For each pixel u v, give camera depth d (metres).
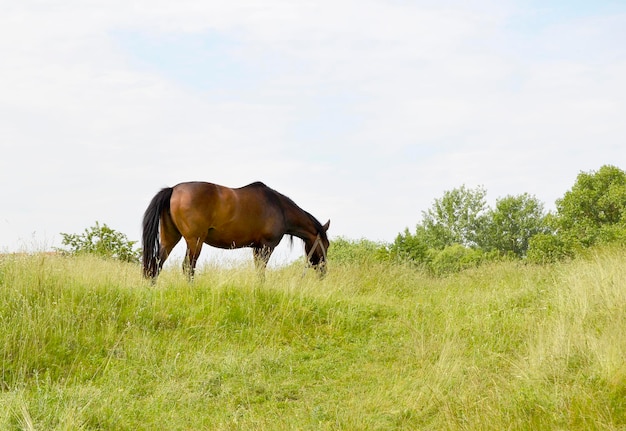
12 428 5.84
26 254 10.72
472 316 10.14
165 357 8.28
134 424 6.38
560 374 6.68
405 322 10.05
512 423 5.59
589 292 9.52
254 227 11.81
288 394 7.42
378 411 6.66
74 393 6.76
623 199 33.47
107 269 11.35
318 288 11.62
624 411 5.78
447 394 6.76
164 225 11.23
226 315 9.84
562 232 35.75
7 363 7.65
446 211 66.62
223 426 6.33
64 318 8.71
